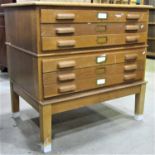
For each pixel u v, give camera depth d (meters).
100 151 1.80
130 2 4.31
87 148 1.84
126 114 2.43
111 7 1.81
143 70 2.20
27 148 1.83
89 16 1.73
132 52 2.07
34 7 1.55
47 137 1.77
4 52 3.46
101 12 1.78
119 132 2.08
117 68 2.01
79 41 1.73
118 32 1.92
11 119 2.30
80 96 1.84
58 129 2.11
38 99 1.70
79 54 1.77
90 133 2.05
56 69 1.68
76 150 1.81
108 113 2.45
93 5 1.71
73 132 2.07
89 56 1.82
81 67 1.80
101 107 2.60
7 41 2.16
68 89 1.77
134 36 2.03
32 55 1.67
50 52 1.64
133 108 2.57
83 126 2.17
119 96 2.10
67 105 1.80
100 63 1.89
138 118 2.29
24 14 1.71
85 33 1.75
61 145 1.87
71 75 1.76
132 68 2.09
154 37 4.89
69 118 2.32
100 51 1.87
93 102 1.94
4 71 3.83
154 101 2.74
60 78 1.71
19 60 1.94
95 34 1.80
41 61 1.62
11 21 1.99
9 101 2.71
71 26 1.67
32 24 1.61
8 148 1.83
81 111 2.48
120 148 1.84
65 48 1.68
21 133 2.05
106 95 2.01
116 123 2.23
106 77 1.96
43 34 1.58
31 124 2.20
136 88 2.20
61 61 1.69
